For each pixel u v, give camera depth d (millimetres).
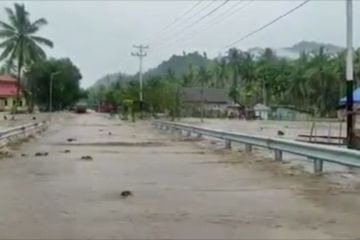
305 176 14961
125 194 11672
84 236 8039
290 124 66125
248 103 135375
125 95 93812
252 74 139000
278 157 19172
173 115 81125
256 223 9016
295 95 117875
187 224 8883
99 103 159875
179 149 24422
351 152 13688
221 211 9984
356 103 30688
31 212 9789
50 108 118438
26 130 32219
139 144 27500
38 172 15562
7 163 17938
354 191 12414
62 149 23750
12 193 11867
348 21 23875
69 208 10180
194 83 152875
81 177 14508
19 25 86875
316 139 30891
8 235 8086
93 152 22391
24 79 120688
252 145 22844
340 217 9562
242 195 11797
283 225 8883
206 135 31094
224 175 15172
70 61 133875
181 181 13883
